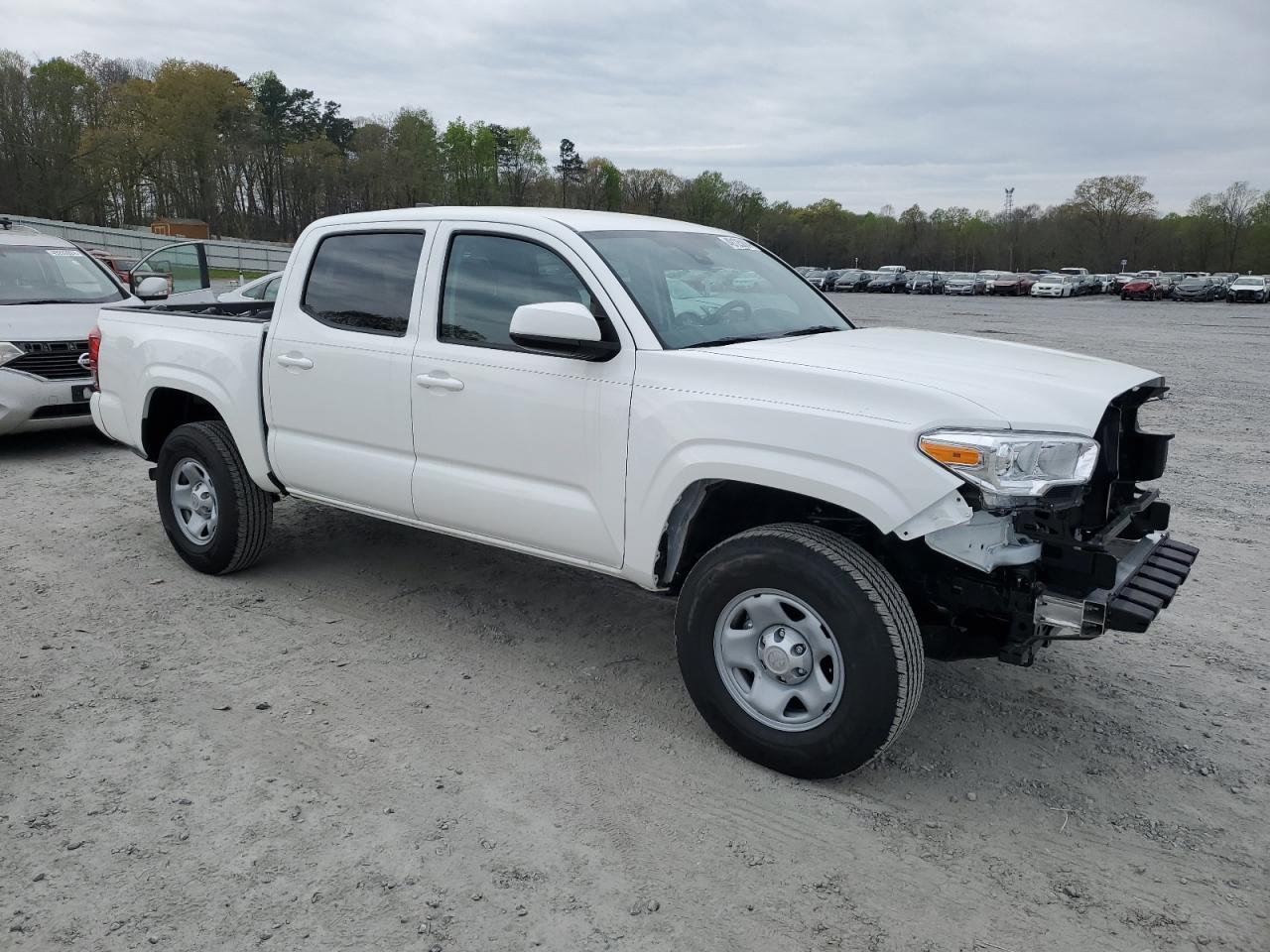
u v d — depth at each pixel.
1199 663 4.35
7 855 2.84
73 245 9.81
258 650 4.31
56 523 6.24
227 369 4.84
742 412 3.20
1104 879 2.81
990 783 3.31
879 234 122.12
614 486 3.56
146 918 2.58
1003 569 3.13
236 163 78.00
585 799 3.17
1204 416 11.72
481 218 4.05
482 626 4.63
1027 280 67.88
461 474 4.04
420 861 2.84
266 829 2.98
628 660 4.27
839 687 3.10
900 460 2.90
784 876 2.80
